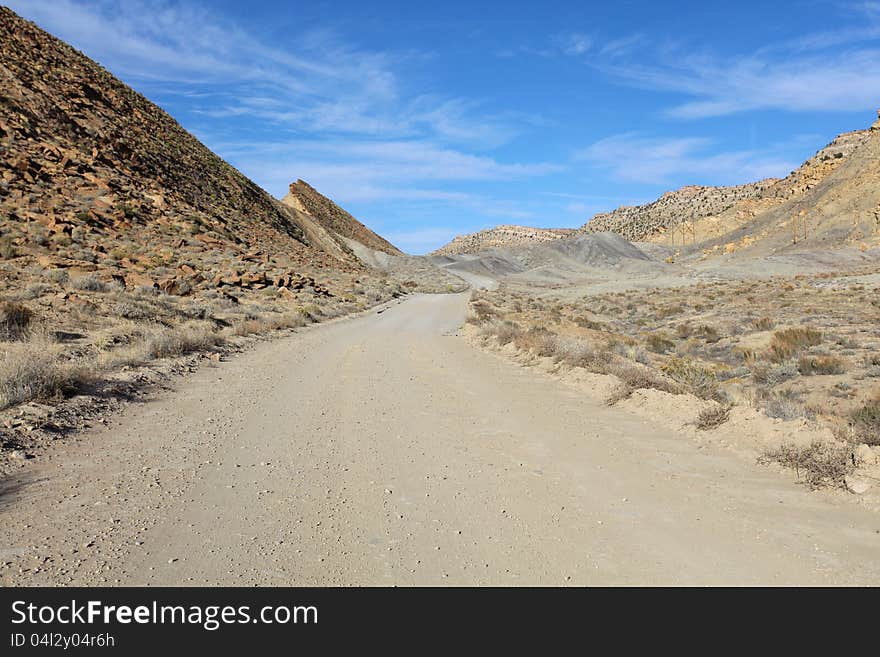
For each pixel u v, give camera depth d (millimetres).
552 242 169125
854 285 55094
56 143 49750
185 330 17703
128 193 47531
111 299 21266
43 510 5680
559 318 35281
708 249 172375
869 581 4547
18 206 35156
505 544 5262
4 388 8875
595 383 12773
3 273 22516
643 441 8547
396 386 13125
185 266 33094
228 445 8188
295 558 4941
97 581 4488
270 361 16250
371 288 52656
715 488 6574
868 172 140875
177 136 80688
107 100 68375
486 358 18156
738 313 38156
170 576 4602
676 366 15062
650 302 54125
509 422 9844
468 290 85062
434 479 6996
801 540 5250
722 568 4805
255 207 83000
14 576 4477
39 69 61281
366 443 8523
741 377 18062
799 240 135625
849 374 16844
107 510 5766
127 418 9258
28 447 7375
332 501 6246
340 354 18391
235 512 5875
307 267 54719
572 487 6723
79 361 12172
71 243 31609
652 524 5676
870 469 6406
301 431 9109
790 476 6832
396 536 5406
